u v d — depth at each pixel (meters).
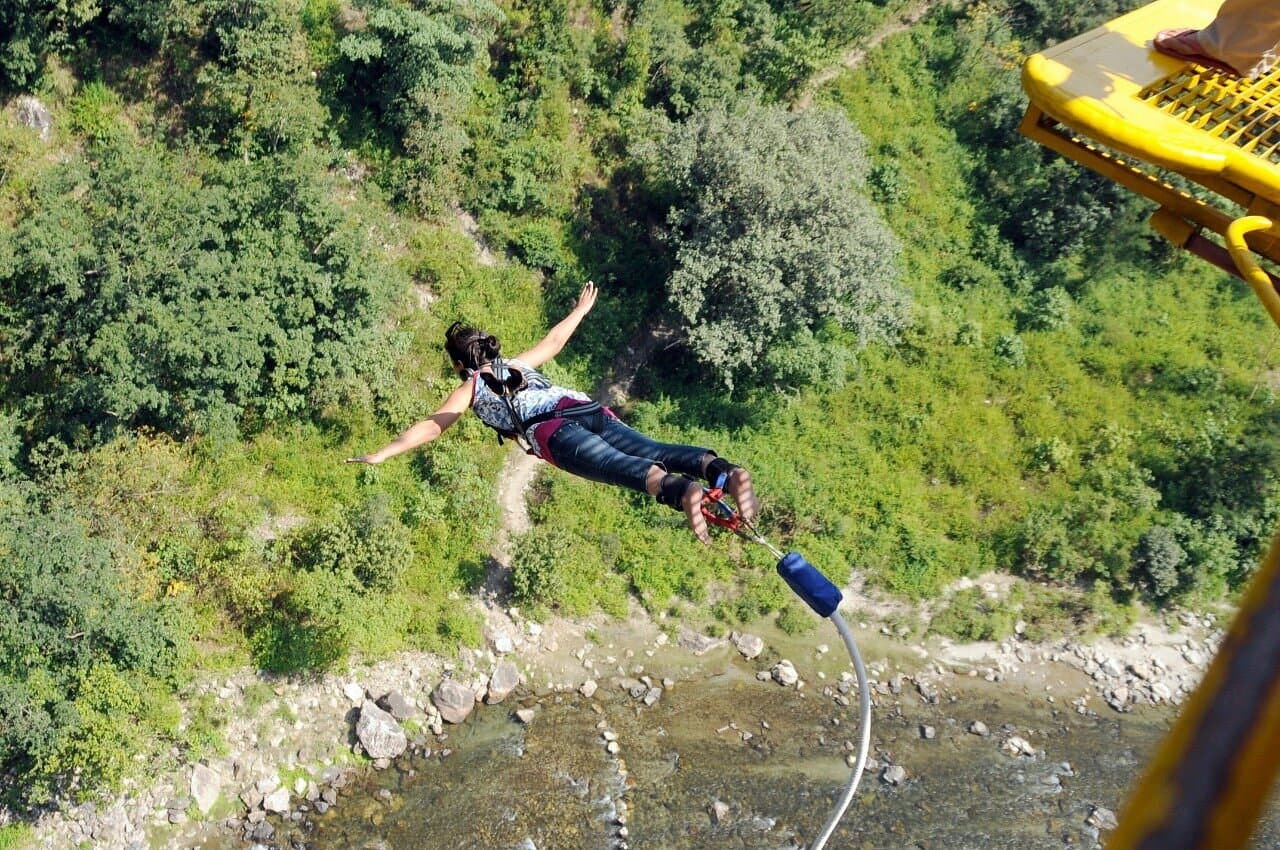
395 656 26.42
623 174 33.25
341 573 25.91
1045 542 30.38
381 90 30.33
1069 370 33.91
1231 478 31.19
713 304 30.50
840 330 33.34
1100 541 30.48
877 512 30.94
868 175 36.31
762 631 28.72
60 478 24.33
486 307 30.75
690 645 28.19
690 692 27.23
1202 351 34.75
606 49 33.56
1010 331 34.78
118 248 24.61
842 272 29.81
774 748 25.98
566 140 32.88
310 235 26.94
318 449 27.91
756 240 29.34
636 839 23.61
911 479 31.70
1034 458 32.22
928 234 36.06
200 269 25.00
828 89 37.09
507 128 32.06
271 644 25.56
